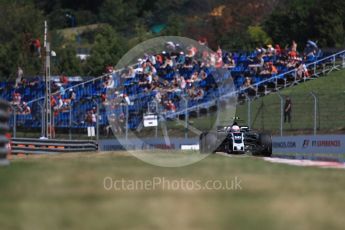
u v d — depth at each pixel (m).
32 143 96.06
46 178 35.94
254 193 32.41
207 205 28.53
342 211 27.92
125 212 26.30
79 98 151.25
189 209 27.39
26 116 152.12
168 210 27.00
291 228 24.19
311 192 33.06
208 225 24.16
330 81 144.88
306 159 69.00
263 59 157.75
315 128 104.12
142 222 24.31
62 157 58.03
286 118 115.94
